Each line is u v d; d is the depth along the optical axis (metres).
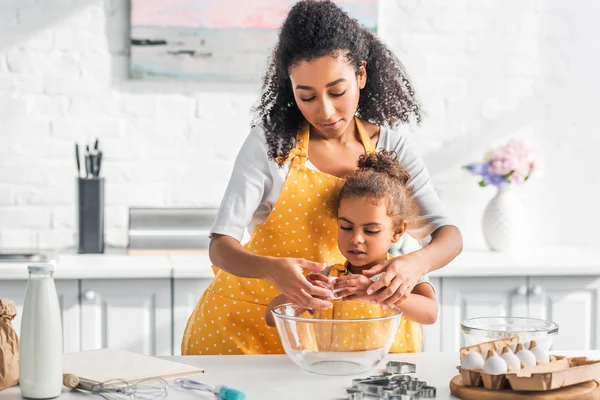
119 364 1.60
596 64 3.76
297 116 1.91
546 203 3.78
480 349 1.55
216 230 1.82
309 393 1.47
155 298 3.08
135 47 3.47
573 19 3.73
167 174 3.54
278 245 1.90
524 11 3.71
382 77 1.96
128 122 3.51
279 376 1.59
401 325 1.91
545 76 3.74
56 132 3.48
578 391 1.40
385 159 1.88
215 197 3.57
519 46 3.71
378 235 1.83
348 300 1.70
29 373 1.42
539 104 3.74
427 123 3.68
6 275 2.98
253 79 3.54
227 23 3.50
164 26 3.48
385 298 1.67
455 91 3.69
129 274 3.03
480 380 1.45
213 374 1.60
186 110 3.54
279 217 1.88
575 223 3.79
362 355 1.56
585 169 3.78
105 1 3.48
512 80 3.72
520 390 1.40
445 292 3.22
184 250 3.35
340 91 1.76
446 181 3.70
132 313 3.08
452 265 3.19
